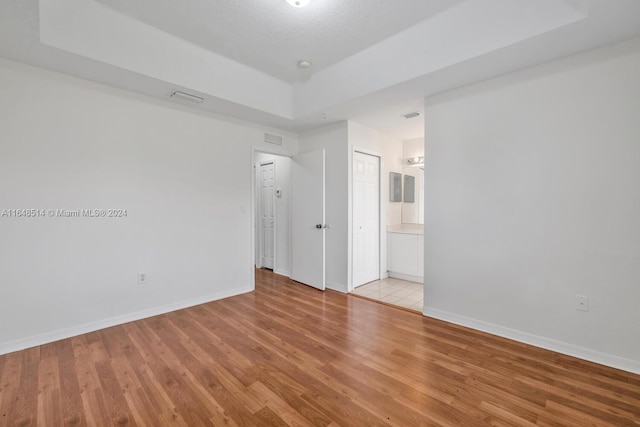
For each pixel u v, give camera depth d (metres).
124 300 3.04
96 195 2.86
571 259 2.37
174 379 2.06
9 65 2.41
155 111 3.22
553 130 2.42
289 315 3.26
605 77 2.19
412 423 1.65
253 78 3.41
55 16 2.18
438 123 3.09
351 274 4.14
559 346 2.43
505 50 2.24
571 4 1.88
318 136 4.41
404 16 2.42
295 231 4.68
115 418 1.69
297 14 2.39
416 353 2.42
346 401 1.84
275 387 1.97
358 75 3.09
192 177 3.54
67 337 2.70
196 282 3.60
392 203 5.06
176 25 2.54
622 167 2.15
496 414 1.72
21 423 1.65
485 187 2.79
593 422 1.65
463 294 2.97
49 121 2.60
